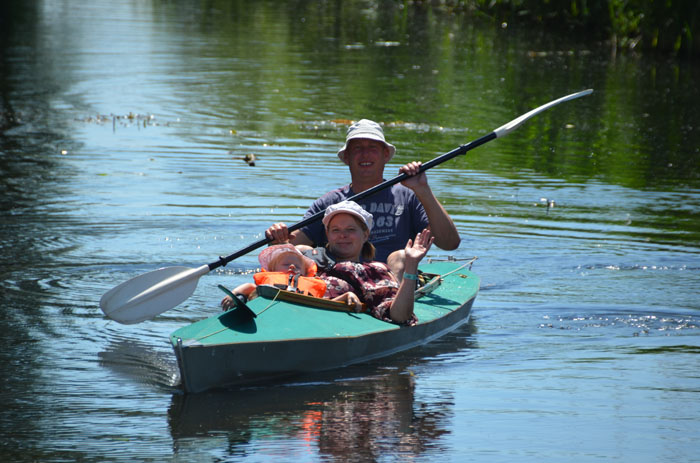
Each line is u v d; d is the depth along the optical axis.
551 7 58.91
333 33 55.62
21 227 17.25
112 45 48.09
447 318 12.19
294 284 11.41
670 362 10.96
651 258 15.94
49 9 69.75
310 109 31.28
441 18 65.25
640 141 27.39
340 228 11.97
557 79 39.22
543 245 16.77
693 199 20.44
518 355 11.27
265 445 8.41
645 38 49.03
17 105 30.94
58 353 11.09
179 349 9.66
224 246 16.41
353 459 8.09
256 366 10.11
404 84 36.97
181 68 40.41
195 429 8.80
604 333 12.19
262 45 49.34
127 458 8.09
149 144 25.30
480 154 24.98
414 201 13.43
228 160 23.50
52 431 8.72
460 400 9.65
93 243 16.38
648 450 8.36
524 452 8.29
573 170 23.31
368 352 11.00
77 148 24.70
